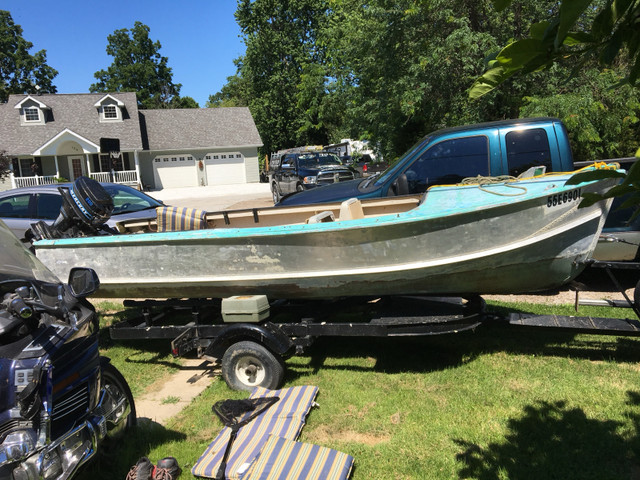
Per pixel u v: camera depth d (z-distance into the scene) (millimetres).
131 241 5000
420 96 11156
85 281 3025
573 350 5055
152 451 3697
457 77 11359
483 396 4211
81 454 2783
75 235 5582
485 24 11320
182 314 6008
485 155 5746
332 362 5172
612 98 10078
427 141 5992
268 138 42625
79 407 2893
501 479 3166
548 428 3678
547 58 1206
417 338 5668
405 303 4973
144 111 38438
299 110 40500
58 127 33812
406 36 11734
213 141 36938
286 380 4773
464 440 3611
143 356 5805
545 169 5301
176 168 36469
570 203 4168
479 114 10781
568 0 933
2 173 27031
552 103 9477
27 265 3373
